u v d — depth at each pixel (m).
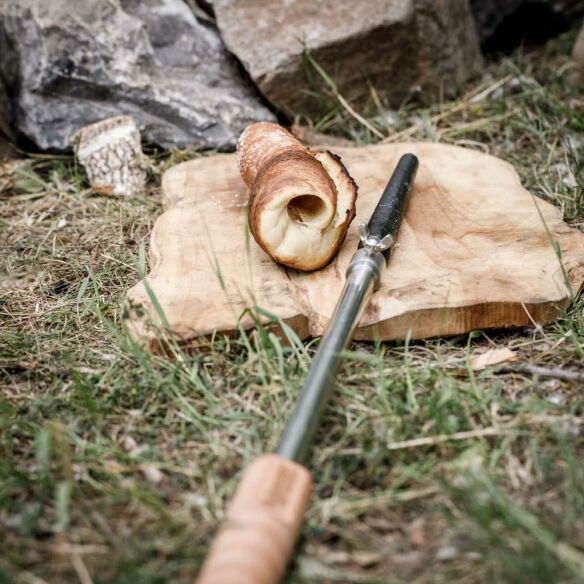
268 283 1.03
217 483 0.88
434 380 0.95
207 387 0.96
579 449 0.89
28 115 1.35
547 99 1.46
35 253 1.19
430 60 1.45
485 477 0.86
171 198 1.18
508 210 1.13
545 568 0.79
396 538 0.83
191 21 1.41
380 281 1.01
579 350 0.98
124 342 0.99
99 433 0.91
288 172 1.02
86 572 0.81
